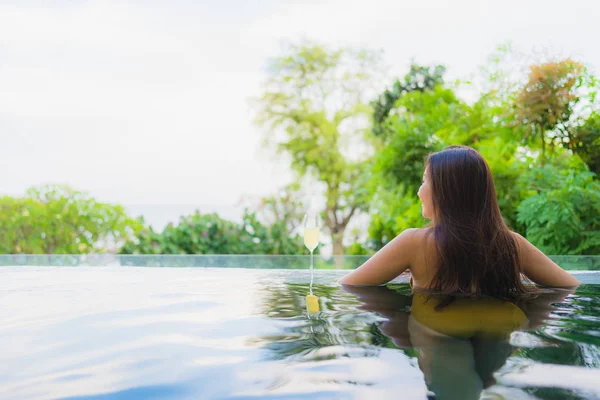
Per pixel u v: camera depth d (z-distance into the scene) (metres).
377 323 1.31
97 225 6.98
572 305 1.58
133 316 1.43
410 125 7.00
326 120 14.96
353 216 14.78
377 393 0.77
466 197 1.78
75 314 1.47
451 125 7.15
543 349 1.02
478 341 1.10
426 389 0.79
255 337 1.16
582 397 0.75
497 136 6.85
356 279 2.10
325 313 1.46
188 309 1.55
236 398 0.77
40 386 0.84
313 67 15.00
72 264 3.55
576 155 6.16
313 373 0.88
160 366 0.93
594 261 3.23
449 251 1.79
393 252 1.99
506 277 1.80
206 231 5.47
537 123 5.97
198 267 3.42
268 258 3.63
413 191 6.80
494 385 0.80
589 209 5.16
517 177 6.11
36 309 1.56
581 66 5.79
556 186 5.48
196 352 1.03
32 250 6.71
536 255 1.99
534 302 1.64
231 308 1.56
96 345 1.10
